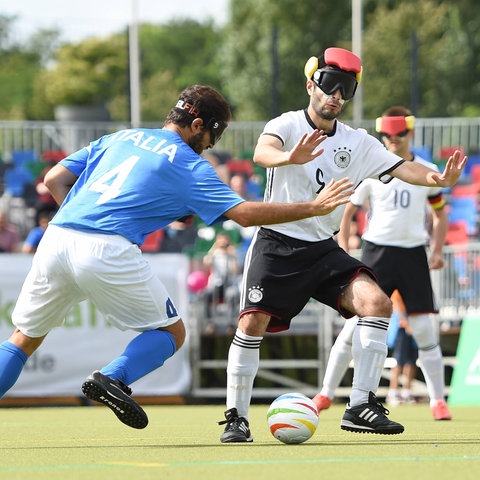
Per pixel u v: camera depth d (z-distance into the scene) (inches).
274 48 3499.0
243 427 922.1
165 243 2549.2
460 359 1936.5
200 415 1593.3
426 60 5871.1
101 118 5004.9
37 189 2824.8
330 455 791.1
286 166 943.7
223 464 722.8
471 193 2751.0
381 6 6186.0
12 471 685.9
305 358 2156.7
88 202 823.7
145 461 748.0
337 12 6540.4
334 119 949.8
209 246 2568.9
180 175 824.9
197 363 2119.8
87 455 800.3
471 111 5900.6
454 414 1560.0
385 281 1344.7
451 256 2081.7
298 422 888.3
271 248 935.7
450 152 3073.3
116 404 795.4
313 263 936.9
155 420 1434.5
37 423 1369.3
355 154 946.7
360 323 932.6
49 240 824.3
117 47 7598.4
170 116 857.5
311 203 805.9
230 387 931.3
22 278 1920.5
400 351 1915.6
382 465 718.5
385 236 1343.5
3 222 2490.2
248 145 3144.7
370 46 5821.9
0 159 3031.5
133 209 819.4
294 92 6412.4
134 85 3833.7
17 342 853.2
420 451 829.2
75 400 2000.5
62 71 7578.7
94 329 1955.0
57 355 1943.9
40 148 3078.2
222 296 2191.2
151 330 834.8
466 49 6038.4
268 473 668.7
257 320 930.1
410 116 1336.1
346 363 1282.0
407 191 1334.9
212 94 853.2
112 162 839.7
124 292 815.1
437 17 5964.6
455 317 2076.8
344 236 1359.5
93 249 807.7
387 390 2101.4
